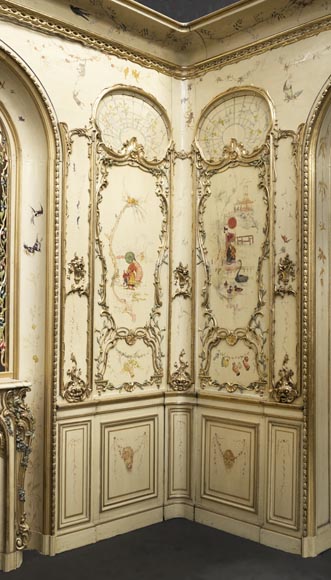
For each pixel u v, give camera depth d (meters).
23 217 3.72
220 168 4.22
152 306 4.24
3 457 3.56
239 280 4.09
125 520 4.05
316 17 3.74
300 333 3.74
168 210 4.32
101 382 3.95
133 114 4.16
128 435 4.10
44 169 3.75
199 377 4.29
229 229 4.16
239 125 4.13
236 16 3.99
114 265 4.03
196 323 4.31
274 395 3.86
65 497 3.75
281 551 3.76
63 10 3.75
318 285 3.80
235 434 4.08
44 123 3.71
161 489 4.28
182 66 4.41
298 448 3.74
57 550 3.69
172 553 3.72
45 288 3.72
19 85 3.64
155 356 4.26
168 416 4.32
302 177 3.76
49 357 3.69
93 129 3.91
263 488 3.90
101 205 3.96
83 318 3.85
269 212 3.92
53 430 3.68
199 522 4.23
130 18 3.99
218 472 4.16
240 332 4.07
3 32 3.51
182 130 4.43
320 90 3.71
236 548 3.80
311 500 3.69
